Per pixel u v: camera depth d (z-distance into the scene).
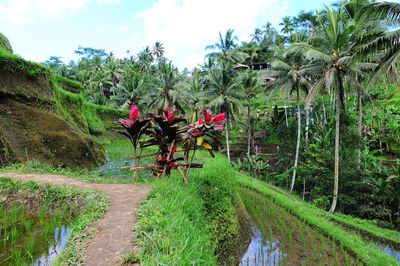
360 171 14.34
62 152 10.59
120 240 2.54
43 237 3.17
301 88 19.81
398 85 9.48
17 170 6.68
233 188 7.37
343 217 12.54
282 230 8.30
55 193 4.48
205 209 5.14
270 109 36.56
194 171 6.55
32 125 10.19
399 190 12.82
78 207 4.14
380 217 13.48
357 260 6.69
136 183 5.64
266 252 6.63
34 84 11.45
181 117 5.25
